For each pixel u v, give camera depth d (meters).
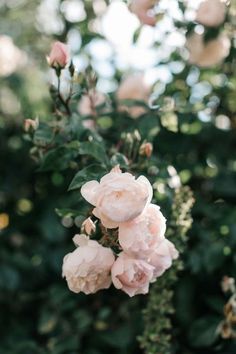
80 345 2.55
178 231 1.98
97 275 1.48
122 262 1.45
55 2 2.89
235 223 2.40
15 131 3.04
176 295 2.47
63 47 1.80
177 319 2.47
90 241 1.49
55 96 1.93
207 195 2.66
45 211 2.81
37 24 3.18
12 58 2.79
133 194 1.38
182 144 2.63
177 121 2.32
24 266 2.74
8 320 2.77
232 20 2.17
